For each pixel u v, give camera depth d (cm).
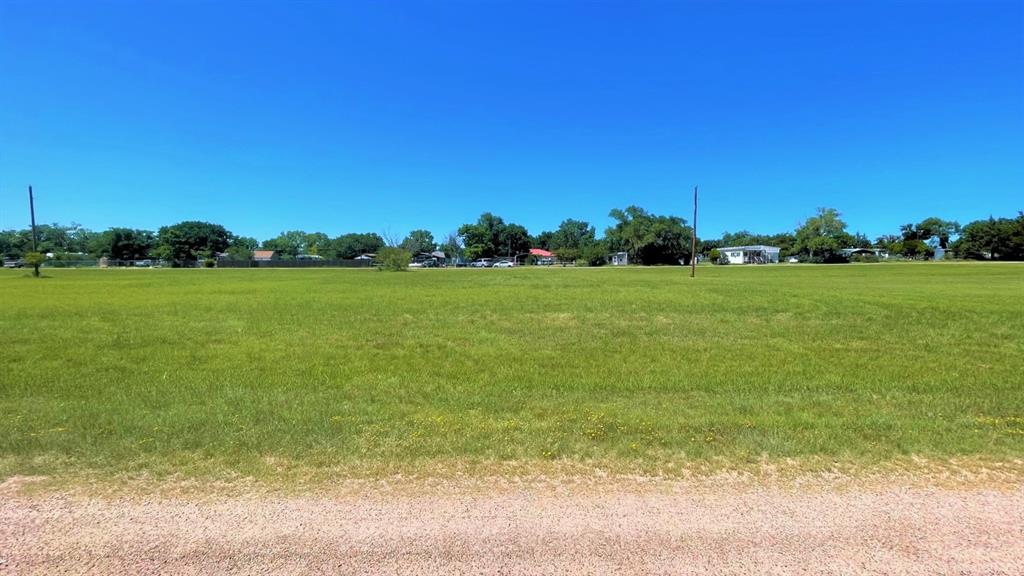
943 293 2031
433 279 3834
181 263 10725
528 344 1038
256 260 10250
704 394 631
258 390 648
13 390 639
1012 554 269
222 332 1167
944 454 407
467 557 267
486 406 566
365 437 448
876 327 1208
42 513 312
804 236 10694
